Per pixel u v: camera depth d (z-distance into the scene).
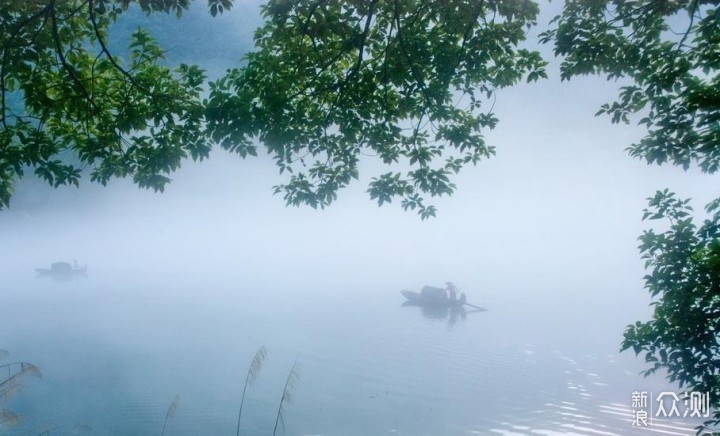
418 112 11.13
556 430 20.72
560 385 26.84
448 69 10.30
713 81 9.21
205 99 9.52
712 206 9.17
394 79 10.51
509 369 30.59
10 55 8.52
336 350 36.06
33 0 8.78
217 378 29.05
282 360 33.47
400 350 36.16
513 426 21.48
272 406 24.16
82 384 27.23
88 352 35.84
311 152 10.75
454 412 23.08
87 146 9.35
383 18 10.93
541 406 23.69
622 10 9.86
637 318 51.62
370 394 26.00
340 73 11.02
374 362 32.50
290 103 10.29
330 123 10.62
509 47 10.51
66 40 9.43
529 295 72.56
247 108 9.25
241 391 26.56
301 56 10.34
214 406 24.06
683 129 9.25
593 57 10.04
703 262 8.88
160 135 9.52
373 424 21.83
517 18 10.34
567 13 10.45
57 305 59.78
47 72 9.40
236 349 37.00
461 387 26.80
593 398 24.45
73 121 9.70
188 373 30.09
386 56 10.23
